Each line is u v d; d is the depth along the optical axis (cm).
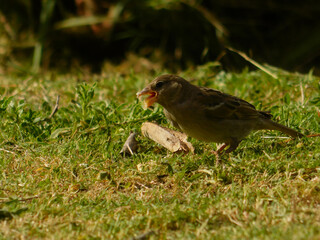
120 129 951
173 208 670
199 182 768
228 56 1520
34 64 1588
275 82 1189
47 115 1044
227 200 693
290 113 1005
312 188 702
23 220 649
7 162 836
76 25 1600
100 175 789
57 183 779
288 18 1648
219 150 847
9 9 1711
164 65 1574
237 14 1650
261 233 580
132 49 1644
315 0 1634
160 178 795
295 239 544
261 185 746
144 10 1587
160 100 821
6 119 988
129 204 707
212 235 594
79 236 604
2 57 1647
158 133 893
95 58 1667
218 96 820
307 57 1560
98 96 1186
